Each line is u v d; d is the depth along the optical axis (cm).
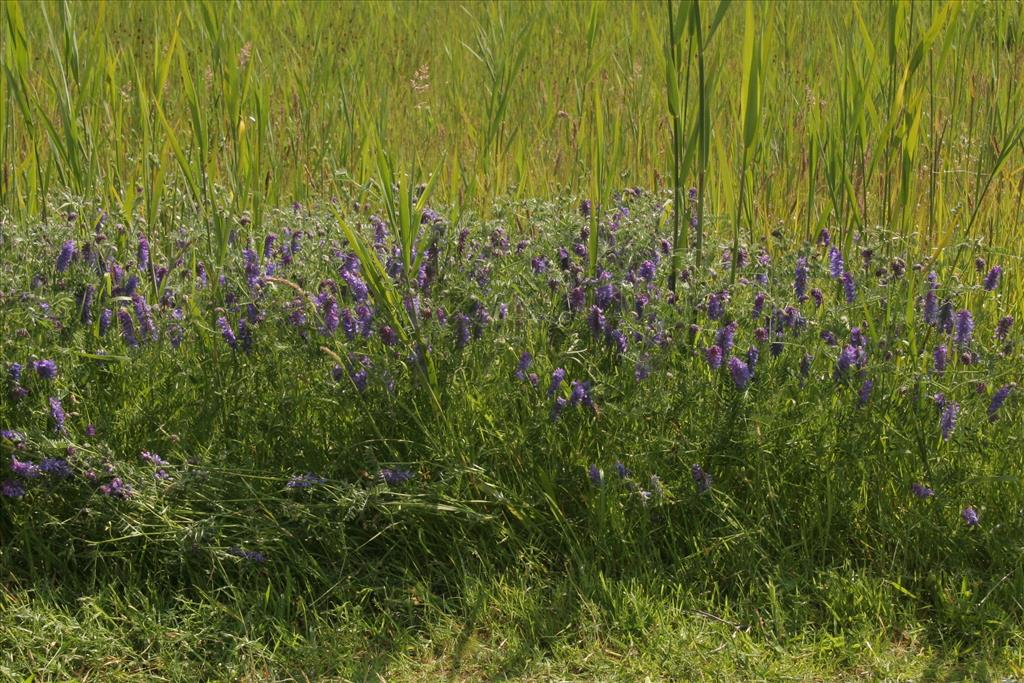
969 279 504
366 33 907
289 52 819
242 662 348
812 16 895
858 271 450
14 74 489
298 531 387
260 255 468
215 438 402
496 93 587
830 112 592
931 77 507
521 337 415
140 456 395
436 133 721
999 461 409
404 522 392
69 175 527
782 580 380
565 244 471
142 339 412
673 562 393
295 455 402
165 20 909
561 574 387
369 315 412
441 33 968
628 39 841
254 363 411
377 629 362
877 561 392
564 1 911
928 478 399
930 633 365
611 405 393
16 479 385
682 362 411
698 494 394
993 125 539
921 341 443
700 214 432
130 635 358
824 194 625
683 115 462
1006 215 550
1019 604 370
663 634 359
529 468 404
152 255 468
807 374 410
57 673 342
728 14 903
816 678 344
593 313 409
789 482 407
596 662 351
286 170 688
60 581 380
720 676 345
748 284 438
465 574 377
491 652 355
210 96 663
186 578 381
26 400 394
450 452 393
